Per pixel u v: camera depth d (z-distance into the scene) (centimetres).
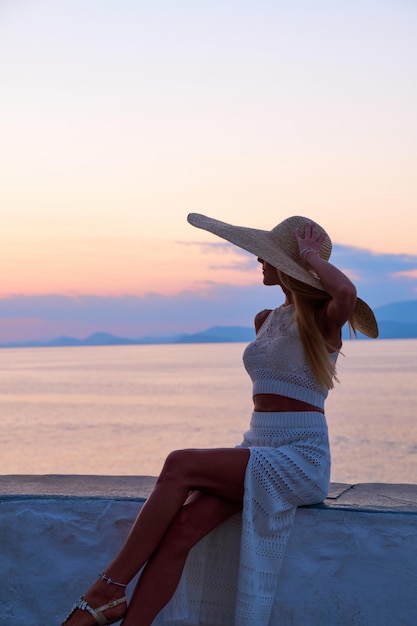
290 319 285
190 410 7288
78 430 5806
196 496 271
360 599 276
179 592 272
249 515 262
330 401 8338
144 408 7538
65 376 15012
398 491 312
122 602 252
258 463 265
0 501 301
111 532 293
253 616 262
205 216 323
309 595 278
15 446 5038
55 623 292
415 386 10406
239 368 17788
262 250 290
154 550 261
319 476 275
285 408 279
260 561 268
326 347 281
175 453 261
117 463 4250
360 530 277
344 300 270
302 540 280
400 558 274
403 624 273
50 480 330
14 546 298
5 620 295
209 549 282
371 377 12744
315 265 280
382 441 4978
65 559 295
